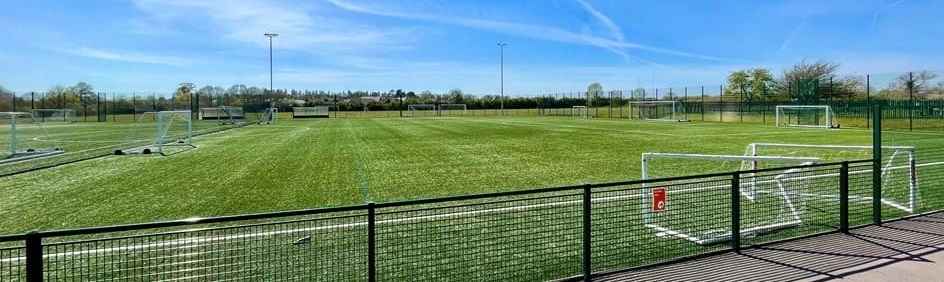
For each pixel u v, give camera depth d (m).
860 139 20.30
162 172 11.29
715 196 6.20
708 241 5.34
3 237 2.83
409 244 5.24
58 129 32.97
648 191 5.75
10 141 21.86
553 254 4.96
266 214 3.29
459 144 18.52
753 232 5.65
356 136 23.25
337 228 5.50
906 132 24.19
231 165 12.48
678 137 21.78
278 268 4.57
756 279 4.30
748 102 39.66
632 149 16.38
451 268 4.59
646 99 47.78
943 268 4.49
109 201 8.10
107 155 15.08
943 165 11.39
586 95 57.12
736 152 15.65
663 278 4.37
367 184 9.66
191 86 60.59
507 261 4.77
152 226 3.06
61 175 10.94
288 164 12.64
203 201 8.09
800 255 4.92
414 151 15.95
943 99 28.70
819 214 6.52
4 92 46.06
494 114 66.31
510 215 6.35
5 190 9.09
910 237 5.48
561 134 23.92
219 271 4.50
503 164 12.62
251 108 50.88
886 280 4.22
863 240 5.38
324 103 77.38
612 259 4.85
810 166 5.59
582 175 10.77
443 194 8.66
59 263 4.78
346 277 4.35
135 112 49.12
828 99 36.12
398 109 75.00
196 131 28.50
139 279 4.38
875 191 6.03
